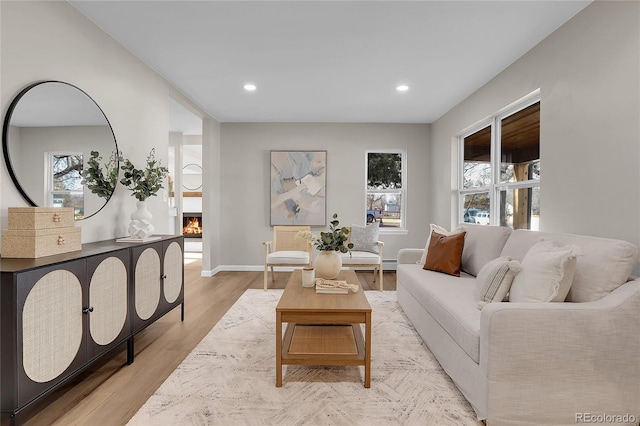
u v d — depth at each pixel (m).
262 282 4.75
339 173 5.52
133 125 3.05
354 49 2.98
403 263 3.75
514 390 1.60
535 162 3.08
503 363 1.60
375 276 4.86
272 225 5.49
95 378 2.11
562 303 1.68
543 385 1.61
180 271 3.08
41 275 1.58
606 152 2.17
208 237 5.13
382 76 3.58
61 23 2.25
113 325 2.11
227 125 5.52
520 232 2.63
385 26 2.61
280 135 5.51
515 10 2.38
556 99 2.63
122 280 2.20
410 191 5.55
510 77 3.27
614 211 2.11
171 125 5.71
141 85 3.19
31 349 1.52
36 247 1.77
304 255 4.34
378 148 5.53
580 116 2.38
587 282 1.80
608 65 2.14
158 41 2.84
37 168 2.08
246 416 1.72
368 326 2.01
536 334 1.60
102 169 2.62
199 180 9.01
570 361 1.60
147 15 2.46
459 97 4.25
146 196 2.78
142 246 2.45
